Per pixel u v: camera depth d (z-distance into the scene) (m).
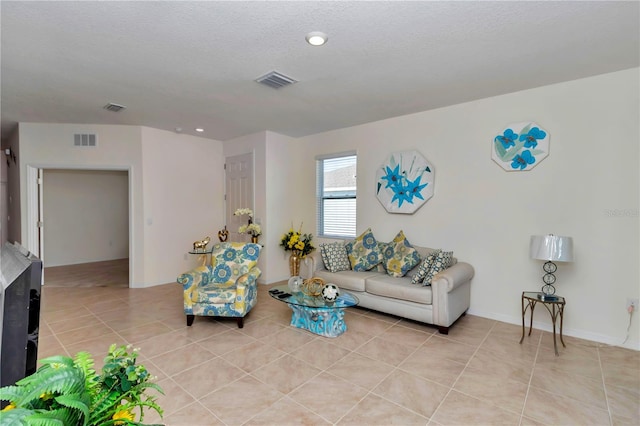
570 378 2.42
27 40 2.38
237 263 3.90
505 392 2.24
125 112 4.21
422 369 2.55
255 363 2.65
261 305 4.21
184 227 5.58
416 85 3.26
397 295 3.52
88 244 7.27
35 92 3.49
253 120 4.57
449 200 3.93
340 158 5.15
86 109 4.10
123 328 3.39
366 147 4.72
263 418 1.97
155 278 5.23
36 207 4.88
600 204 3.02
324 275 4.19
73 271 6.26
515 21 2.14
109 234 7.57
